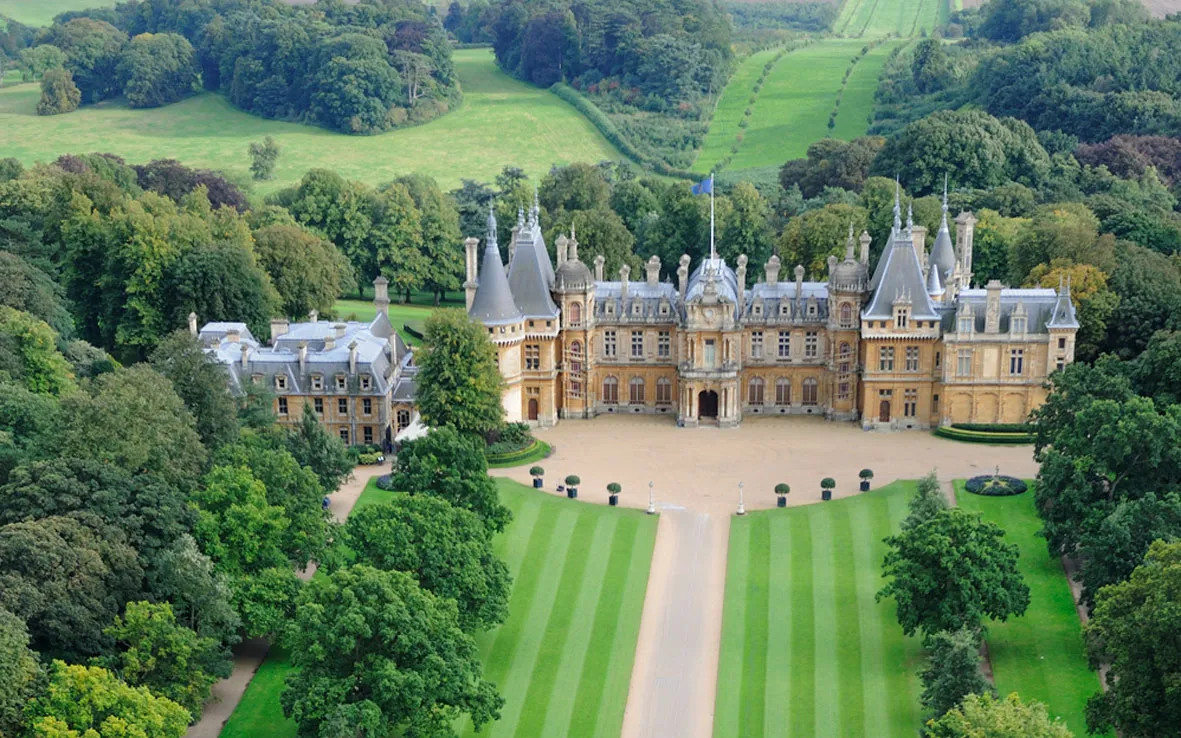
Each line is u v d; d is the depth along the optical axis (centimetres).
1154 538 16962
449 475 19400
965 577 16738
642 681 17062
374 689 14988
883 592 17350
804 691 16725
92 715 14162
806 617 18338
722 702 16588
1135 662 14375
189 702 15938
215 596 16450
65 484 16825
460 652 15788
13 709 14050
